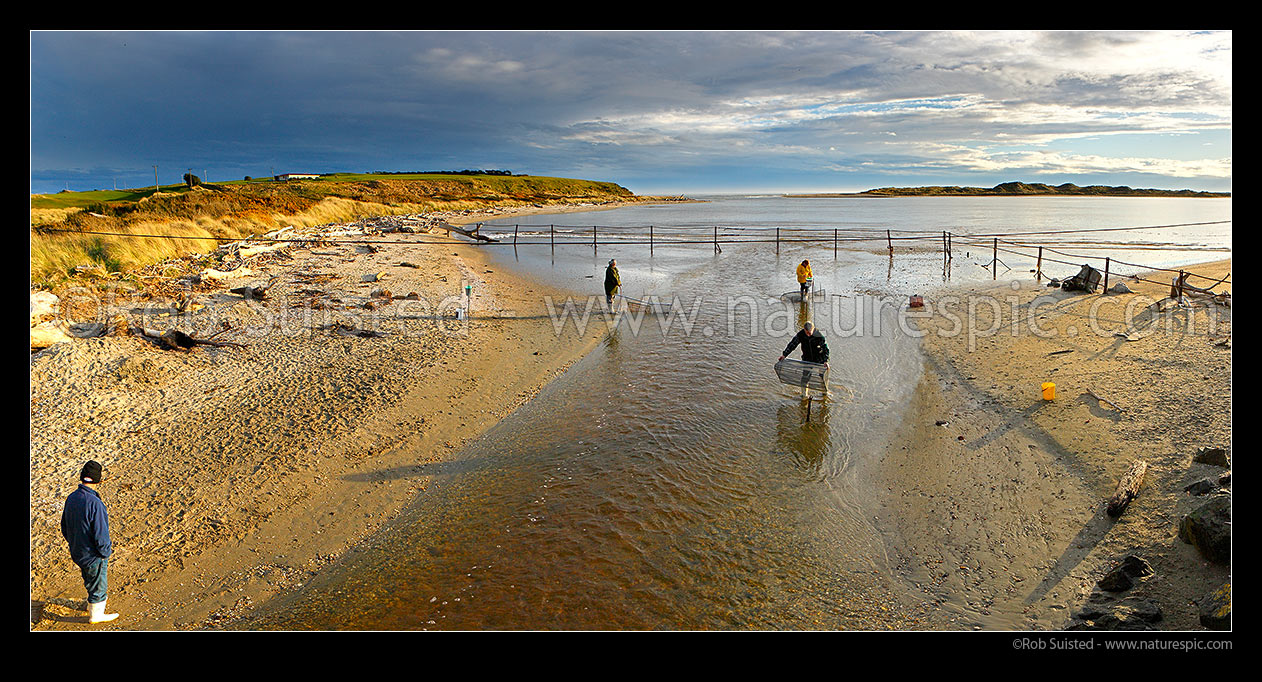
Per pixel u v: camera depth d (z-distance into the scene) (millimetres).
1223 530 5699
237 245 27094
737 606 6371
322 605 6484
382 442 10102
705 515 8070
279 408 11078
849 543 7449
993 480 8555
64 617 6164
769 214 92625
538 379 13242
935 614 6117
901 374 13195
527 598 6539
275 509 8188
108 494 8266
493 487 8867
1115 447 8773
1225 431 8539
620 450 9930
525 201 109188
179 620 6230
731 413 11328
